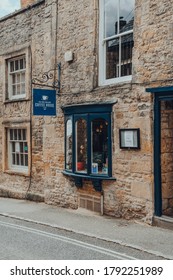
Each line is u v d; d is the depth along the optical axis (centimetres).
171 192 799
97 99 910
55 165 1055
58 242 678
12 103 1238
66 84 1006
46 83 1081
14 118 1229
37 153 1141
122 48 882
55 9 1048
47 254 602
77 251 620
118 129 855
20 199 1206
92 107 905
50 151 1072
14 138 1262
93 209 928
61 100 1022
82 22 963
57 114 1038
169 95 750
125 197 846
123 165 848
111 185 878
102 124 904
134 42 820
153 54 780
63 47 1020
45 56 1092
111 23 906
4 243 673
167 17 754
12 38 1234
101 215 896
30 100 1161
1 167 1298
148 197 789
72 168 966
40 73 1119
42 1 1105
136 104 814
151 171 785
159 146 775
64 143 1012
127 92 834
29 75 1160
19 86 1241
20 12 1195
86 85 944
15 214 945
